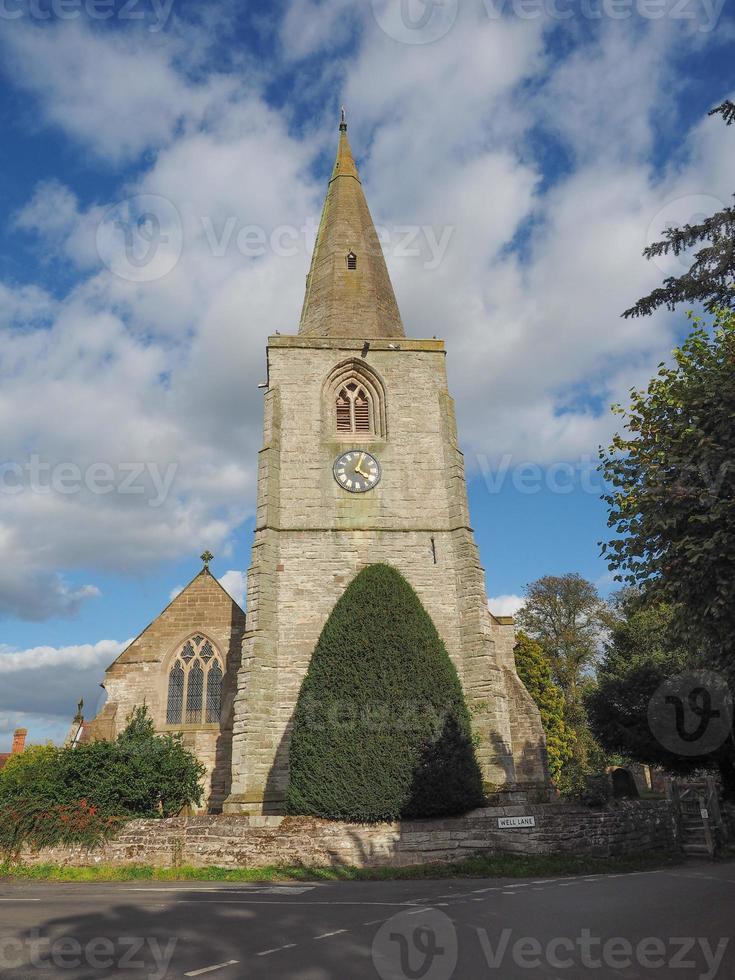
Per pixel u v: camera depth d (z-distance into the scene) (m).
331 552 25.12
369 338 28.52
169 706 29.14
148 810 21.50
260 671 22.98
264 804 21.31
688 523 13.54
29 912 12.03
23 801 20.50
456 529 25.70
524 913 10.80
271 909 11.87
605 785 21.62
